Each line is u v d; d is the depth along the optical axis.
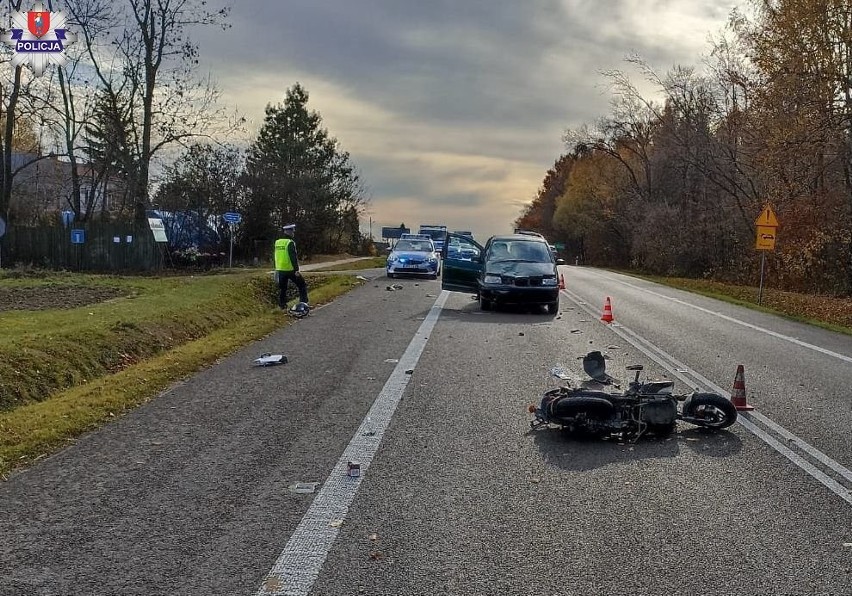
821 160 26.92
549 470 6.14
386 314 17.09
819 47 24.72
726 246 45.34
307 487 5.65
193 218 37.12
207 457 6.38
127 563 4.36
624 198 66.31
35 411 7.80
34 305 15.85
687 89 44.34
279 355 11.27
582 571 4.32
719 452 6.71
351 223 69.00
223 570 4.29
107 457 6.37
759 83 28.42
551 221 97.81
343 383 9.39
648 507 5.34
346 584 4.13
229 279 23.70
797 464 6.39
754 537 4.84
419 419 7.67
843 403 8.81
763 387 9.73
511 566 4.38
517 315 17.62
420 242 32.53
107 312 14.37
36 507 5.22
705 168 42.47
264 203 41.75
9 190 33.28
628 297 23.72
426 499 5.44
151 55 32.91
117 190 39.41
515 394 8.88
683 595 4.05
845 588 4.16
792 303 24.73
